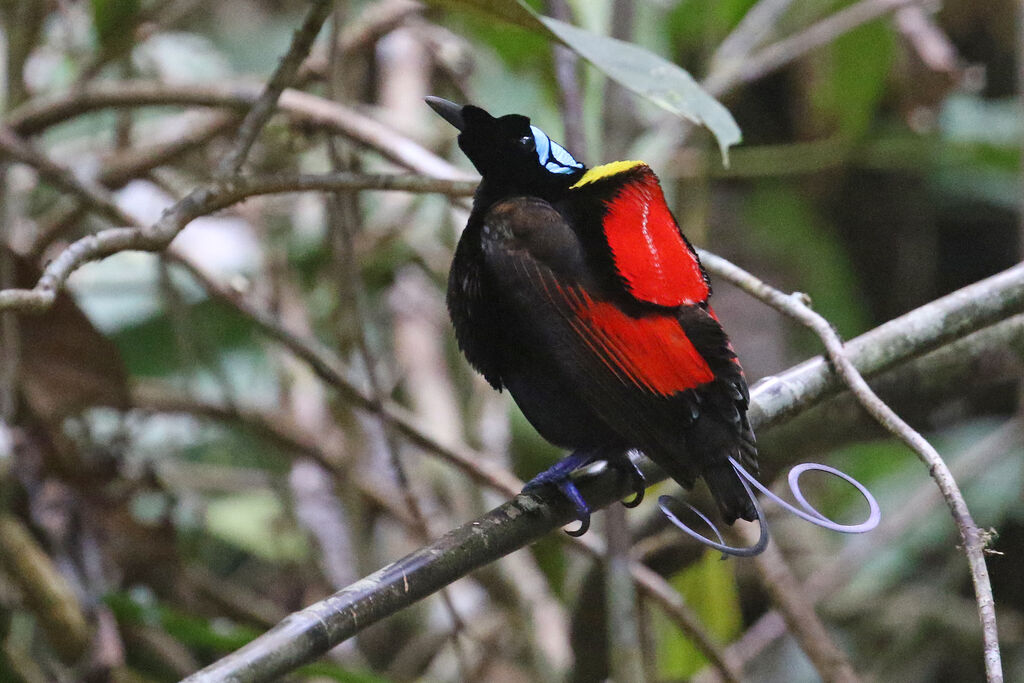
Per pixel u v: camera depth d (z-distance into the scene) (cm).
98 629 770
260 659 419
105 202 775
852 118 1162
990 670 423
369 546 1032
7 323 759
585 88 1003
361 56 1060
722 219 1408
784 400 590
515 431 1072
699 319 535
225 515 1138
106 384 818
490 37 1040
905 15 1124
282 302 1080
